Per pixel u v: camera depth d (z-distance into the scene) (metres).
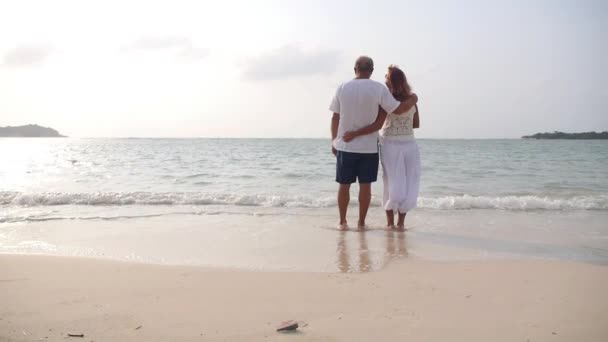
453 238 4.64
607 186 10.62
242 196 7.60
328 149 36.44
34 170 14.95
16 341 2.04
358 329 2.19
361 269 3.40
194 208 6.78
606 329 2.17
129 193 7.70
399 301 2.63
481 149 39.91
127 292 2.79
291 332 2.15
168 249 4.09
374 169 5.12
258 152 30.62
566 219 5.94
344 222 5.24
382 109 4.97
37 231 4.97
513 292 2.79
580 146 49.94
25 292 2.78
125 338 2.08
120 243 4.36
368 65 5.05
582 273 3.25
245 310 2.47
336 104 5.11
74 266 3.42
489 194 9.13
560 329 2.18
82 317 2.35
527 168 16.38
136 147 43.88
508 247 4.21
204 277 3.14
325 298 2.69
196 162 19.44
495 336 2.10
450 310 2.46
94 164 18.16
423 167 16.86
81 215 6.09
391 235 4.80
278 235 4.77
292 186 10.39
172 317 2.36
